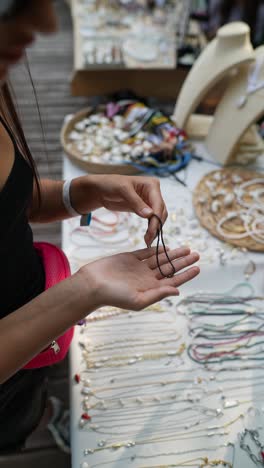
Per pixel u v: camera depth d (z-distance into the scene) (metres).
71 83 2.23
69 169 1.32
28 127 2.51
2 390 0.82
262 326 0.95
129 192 0.77
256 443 0.77
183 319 0.97
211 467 0.75
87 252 1.10
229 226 1.13
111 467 0.75
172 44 2.31
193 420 0.81
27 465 1.23
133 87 2.29
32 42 0.40
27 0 0.34
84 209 0.88
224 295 1.01
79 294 0.59
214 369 0.88
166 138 1.31
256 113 1.18
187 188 1.26
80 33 2.35
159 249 0.70
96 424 0.80
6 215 0.63
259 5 2.32
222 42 1.21
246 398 0.84
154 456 0.76
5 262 0.69
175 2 2.61
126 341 0.93
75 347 0.91
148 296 0.58
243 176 1.25
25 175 0.66
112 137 1.36
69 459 1.24
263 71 1.18
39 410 1.07
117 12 2.56
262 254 1.08
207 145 1.37
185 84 1.38
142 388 0.85
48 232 1.99
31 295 0.80
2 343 0.56
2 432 0.97
